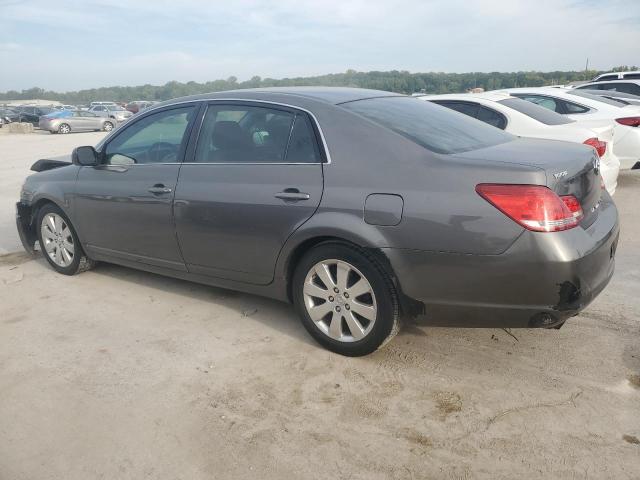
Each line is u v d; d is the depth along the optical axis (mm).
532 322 2875
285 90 3859
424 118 3598
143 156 4320
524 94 9016
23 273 5223
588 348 3443
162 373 3314
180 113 4176
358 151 3229
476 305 2920
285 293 3629
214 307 4270
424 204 2924
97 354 3574
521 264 2744
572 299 2789
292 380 3191
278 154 3551
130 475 2479
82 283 4895
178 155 4074
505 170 2797
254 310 4176
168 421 2848
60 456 2615
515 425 2725
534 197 2715
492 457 2510
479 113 7078
